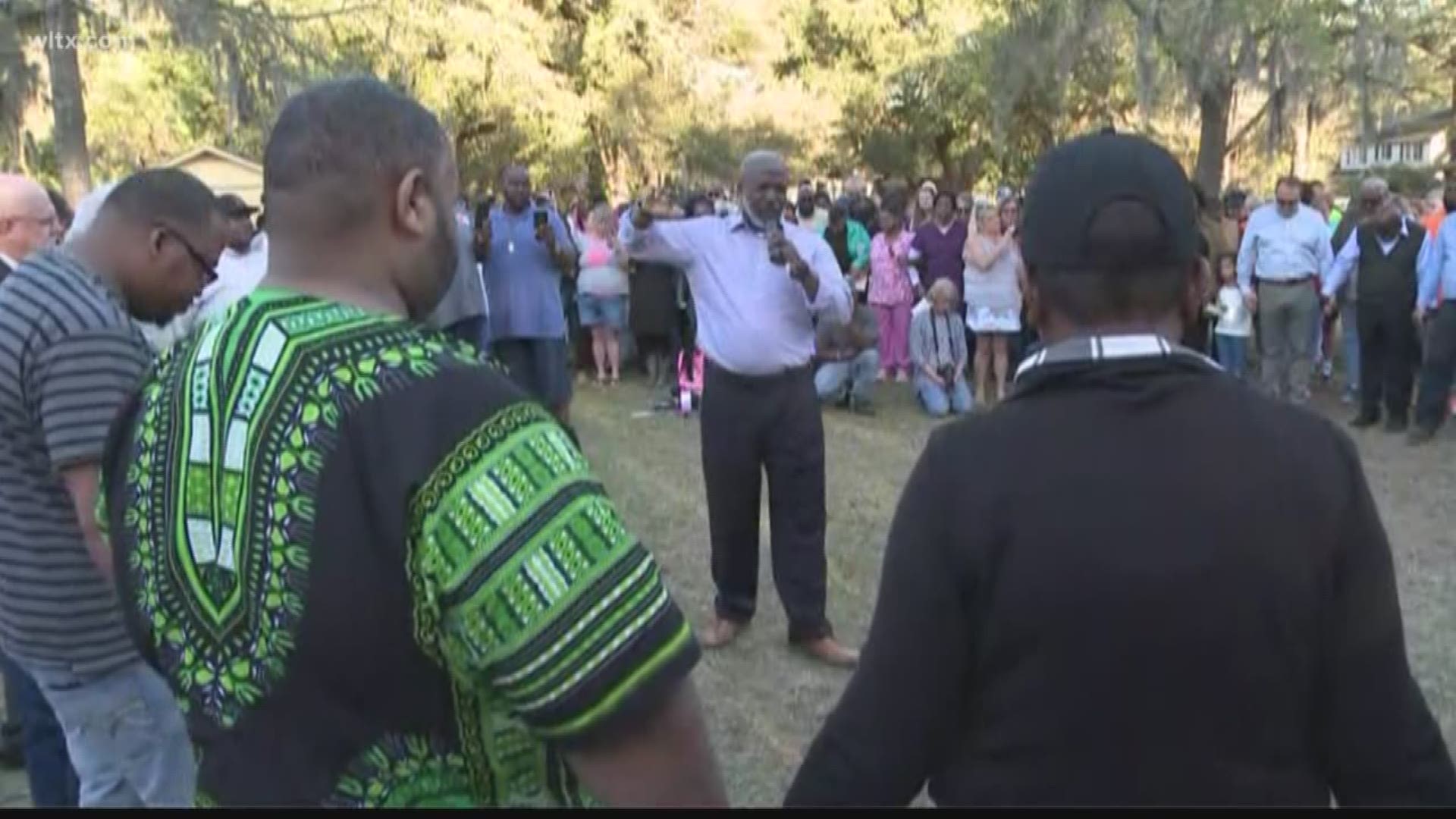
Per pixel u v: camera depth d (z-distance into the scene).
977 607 1.57
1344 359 10.88
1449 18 20.48
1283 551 1.50
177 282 2.63
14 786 3.96
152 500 1.46
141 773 2.71
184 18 13.33
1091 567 1.50
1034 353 1.66
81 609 2.58
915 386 10.86
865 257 12.20
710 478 5.07
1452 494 7.69
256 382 1.39
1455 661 5.04
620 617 1.33
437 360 1.38
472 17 18.42
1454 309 8.88
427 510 1.32
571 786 1.45
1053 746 1.52
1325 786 1.62
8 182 3.33
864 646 1.65
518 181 7.93
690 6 21.94
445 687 1.36
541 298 8.02
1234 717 1.49
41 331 2.39
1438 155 28.12
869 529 7.04
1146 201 1.59
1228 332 10.10
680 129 21.28
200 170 13.12
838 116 24.44
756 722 4.54
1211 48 14.77
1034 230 1.64
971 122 24.02
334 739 1.33
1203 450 1.53
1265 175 23.97
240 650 1.36
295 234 1.47
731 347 4.87
